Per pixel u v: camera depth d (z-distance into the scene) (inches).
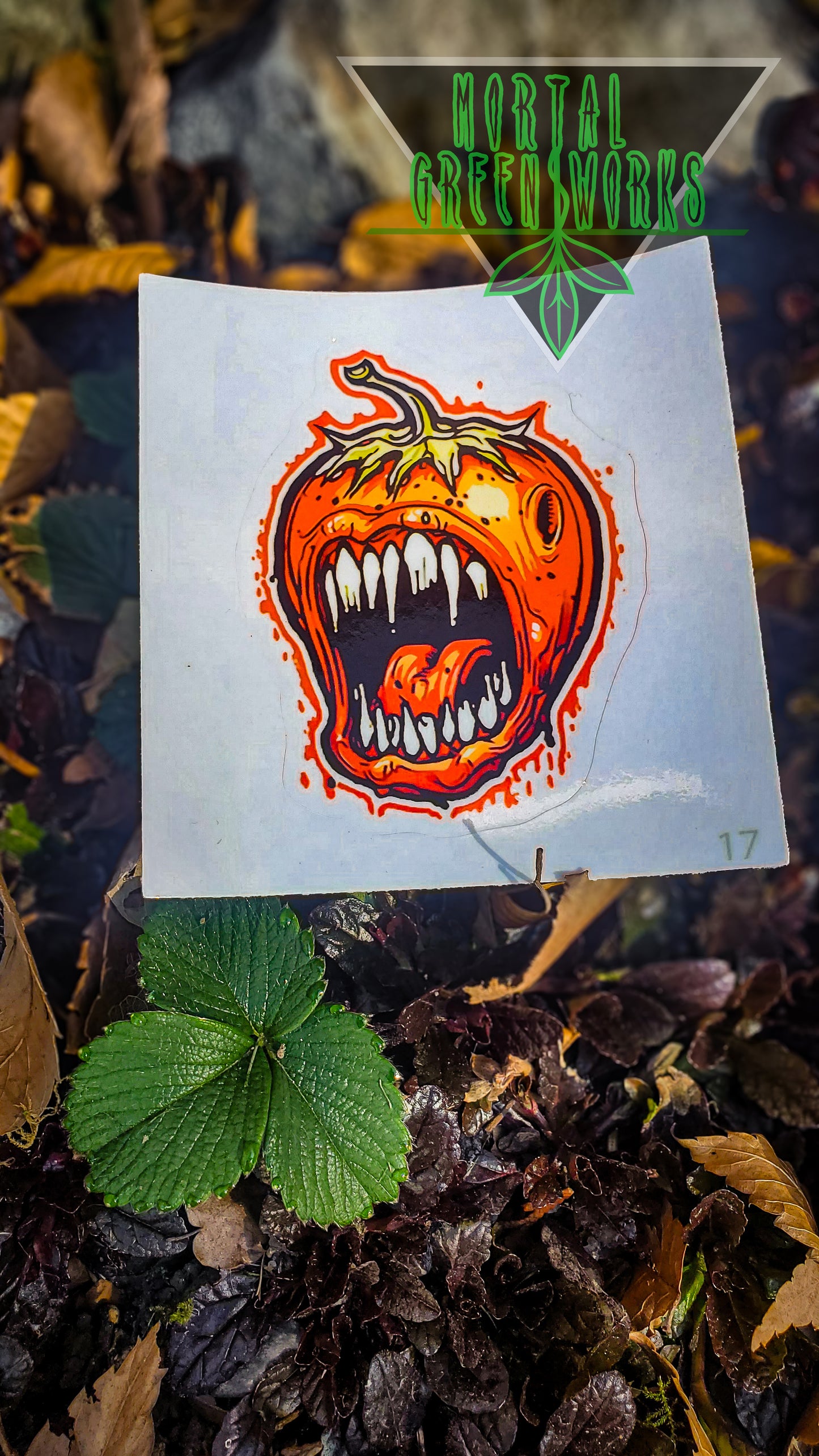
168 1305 4.6
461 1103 4.7
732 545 4.8
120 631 6.6
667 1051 5.5
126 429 7.2
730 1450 4.4
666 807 4.7
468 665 4.7
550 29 8.9
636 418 4.9
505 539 4.8
